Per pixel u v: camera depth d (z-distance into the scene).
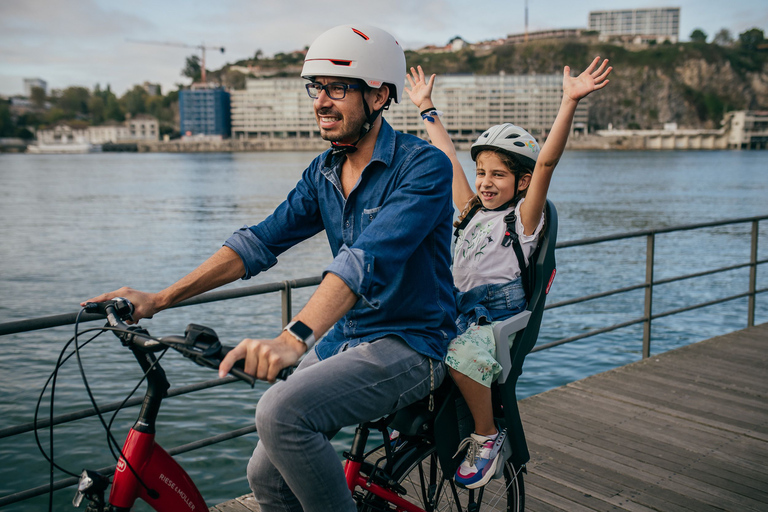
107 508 1.40
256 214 36.69
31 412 7.09
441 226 1.71
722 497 2.84
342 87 1.63
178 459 5.76
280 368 1.27
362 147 1.73
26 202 44.84
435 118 2.42
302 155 167.75
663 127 198.38
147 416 1.43
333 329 1.82
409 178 1.63
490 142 2.05
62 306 14.22
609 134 190.25
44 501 5.21
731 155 146.75
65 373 8.40
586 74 1.83
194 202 45.09
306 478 1.49
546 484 2.95
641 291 14.72
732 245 22.31
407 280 1.68
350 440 6.02
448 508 2.18
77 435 6.36
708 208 38.50
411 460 1.87
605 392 4.12
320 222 1.91
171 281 17.31
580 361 9.17
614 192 51.28
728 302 13.42
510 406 1.91
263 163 122.38
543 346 4.16
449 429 1.82
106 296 1.60
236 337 10.89
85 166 113.81
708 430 3.54
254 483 1.67
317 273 17.88
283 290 2.94
